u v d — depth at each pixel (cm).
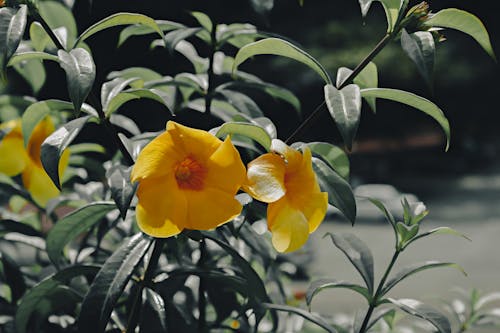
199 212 82
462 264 722
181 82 112
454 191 1480
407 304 100
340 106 86
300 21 1455
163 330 97
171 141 82
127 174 88
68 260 120
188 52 123
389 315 109
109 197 121
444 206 1259
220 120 125
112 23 94
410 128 1800
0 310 116
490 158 1792
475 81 1594
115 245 130
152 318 97
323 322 98
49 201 116
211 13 113
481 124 1734
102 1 341
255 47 94
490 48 95
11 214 133
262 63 1291
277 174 82
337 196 90
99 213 98
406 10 98
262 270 125
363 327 104
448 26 95
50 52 107
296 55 94
